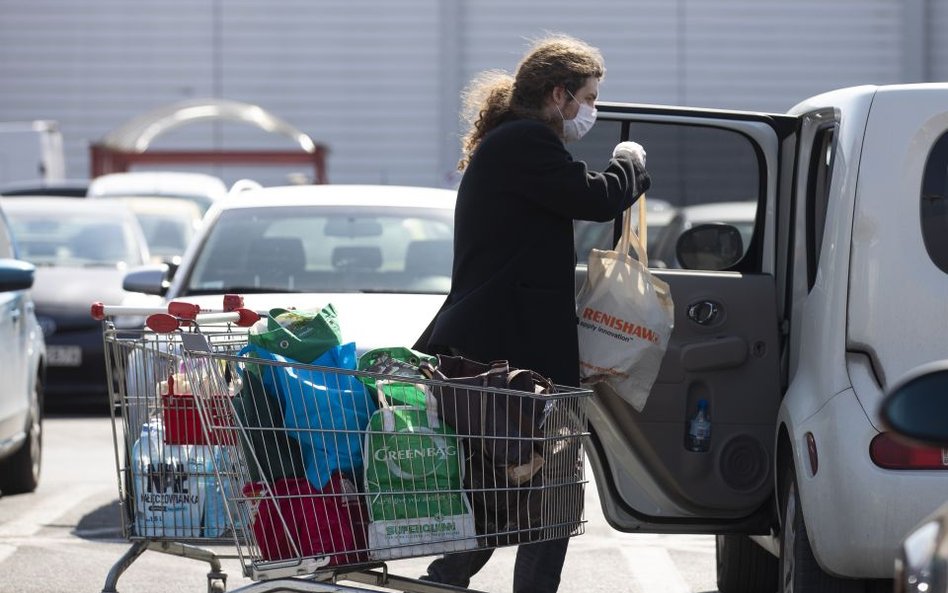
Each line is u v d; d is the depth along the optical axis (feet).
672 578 74.33
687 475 59.57
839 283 51.31
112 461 114.93
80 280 150.41
